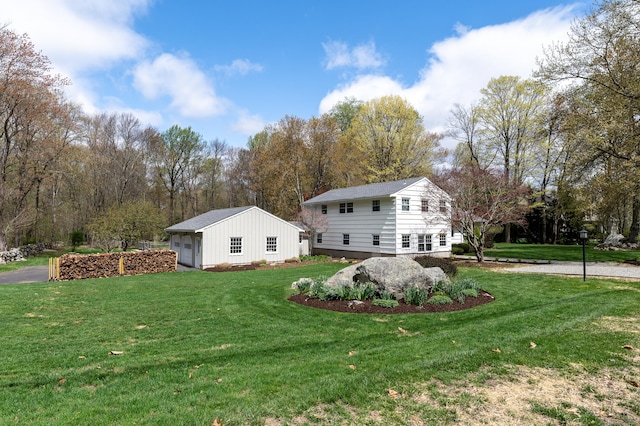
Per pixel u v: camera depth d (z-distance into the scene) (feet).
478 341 19.15
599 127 54.03
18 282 48.34
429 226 74.84
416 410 11.70
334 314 26.58
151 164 143.64
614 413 11.39
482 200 63.87
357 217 78.84
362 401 12.30
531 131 94.48
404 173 114.01
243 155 154.20
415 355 16.96
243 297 34.30
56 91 83.76
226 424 10.88
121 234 86.89
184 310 28.76
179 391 13.30
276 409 11.76
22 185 84.74
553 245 99.71
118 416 11.39
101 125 121.90
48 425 10.85
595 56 56.85
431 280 32.19
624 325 21.56
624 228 109.29
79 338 21.08
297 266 64.75
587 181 63.21
